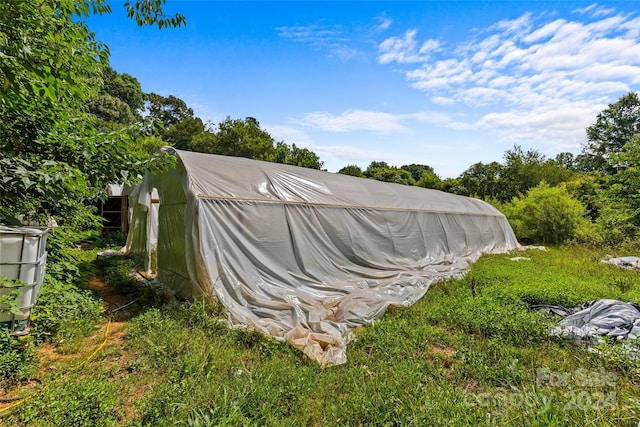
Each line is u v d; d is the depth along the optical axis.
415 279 7.20
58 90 3.04
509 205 18.11
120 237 12.55
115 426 2.25
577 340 3.85
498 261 10.37
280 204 6.30
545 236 15.98
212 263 5.09
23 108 3.42
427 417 2.34
